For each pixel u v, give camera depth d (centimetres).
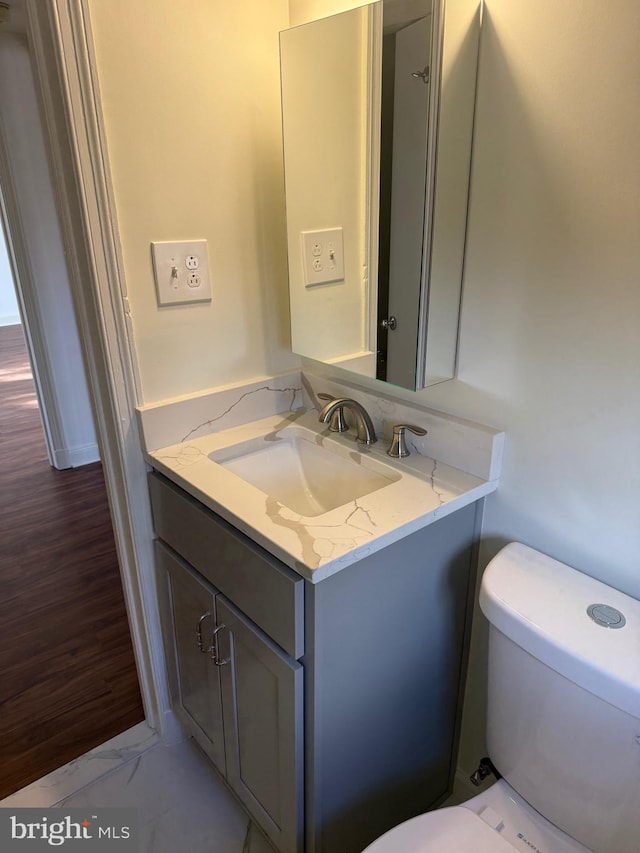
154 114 111
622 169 82
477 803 103
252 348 141
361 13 106
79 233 111
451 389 115
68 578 231
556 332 96
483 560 122
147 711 164
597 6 79
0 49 256
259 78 123
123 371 121
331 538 94
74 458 329
